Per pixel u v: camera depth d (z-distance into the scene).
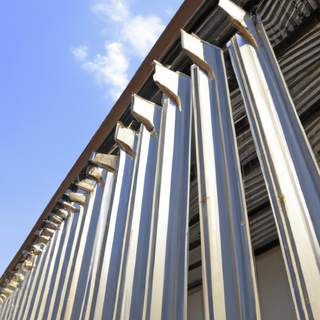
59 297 1.99
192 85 1.44
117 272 1.46
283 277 1.28
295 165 0.87
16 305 3.14
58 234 2.65
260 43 1.22
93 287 1.62
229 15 1.24
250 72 1.16
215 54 1.43
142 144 1.68
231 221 0.92
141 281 1.20
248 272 0.80
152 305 0.98
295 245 0.72
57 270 2.28
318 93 1.29
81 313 1.61
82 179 2.36
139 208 1.43
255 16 1.31
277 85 1.06
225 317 0.77
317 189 0.79
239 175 0.98
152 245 1.13
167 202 1.22
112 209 1.71
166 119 1.48
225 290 0.82
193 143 1.66
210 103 1.29
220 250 0.89
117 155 2.14
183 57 1.58
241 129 1.50
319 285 0.66
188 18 1.46
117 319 1.19
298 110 1.35
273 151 0.91
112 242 1.60
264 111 1.03
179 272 1.02
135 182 1.52
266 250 1.42
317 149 1.32
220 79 1.33
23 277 3.44
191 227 1.79
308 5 1.19
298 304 0.65
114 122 2.02
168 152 1.37
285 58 1.32
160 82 1.46
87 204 2.25
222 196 0.99
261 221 1.45
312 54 1.24
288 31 1.27
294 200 0.80
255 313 0.72
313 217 0.77
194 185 1.70
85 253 1.87
